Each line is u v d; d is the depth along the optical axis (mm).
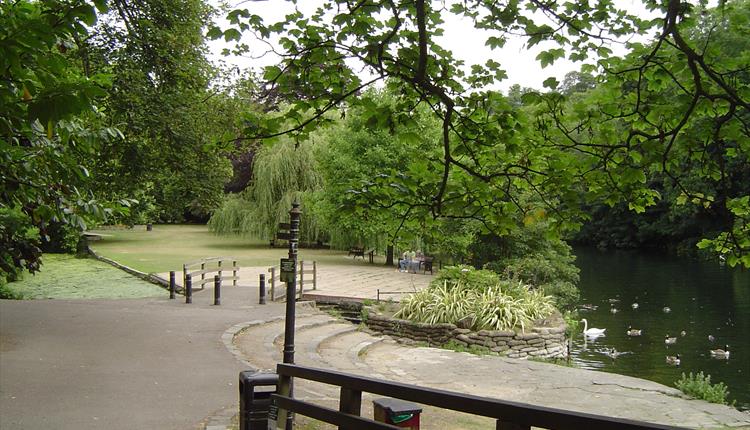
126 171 16844
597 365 16297
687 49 4500
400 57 5211
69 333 12234
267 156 35000
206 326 13594
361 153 28984
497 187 5773
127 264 28094
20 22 3049
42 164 6164
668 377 15117
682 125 4844
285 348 8016
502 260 25938
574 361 16703
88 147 6840
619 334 20531
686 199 5902
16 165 5961
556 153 5586
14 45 2955
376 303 18906
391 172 6055
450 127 5516
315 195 30906
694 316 23656
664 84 5477
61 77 4516
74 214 6734
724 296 28312
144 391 8328
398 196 5793
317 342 13797
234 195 37250
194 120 17406
